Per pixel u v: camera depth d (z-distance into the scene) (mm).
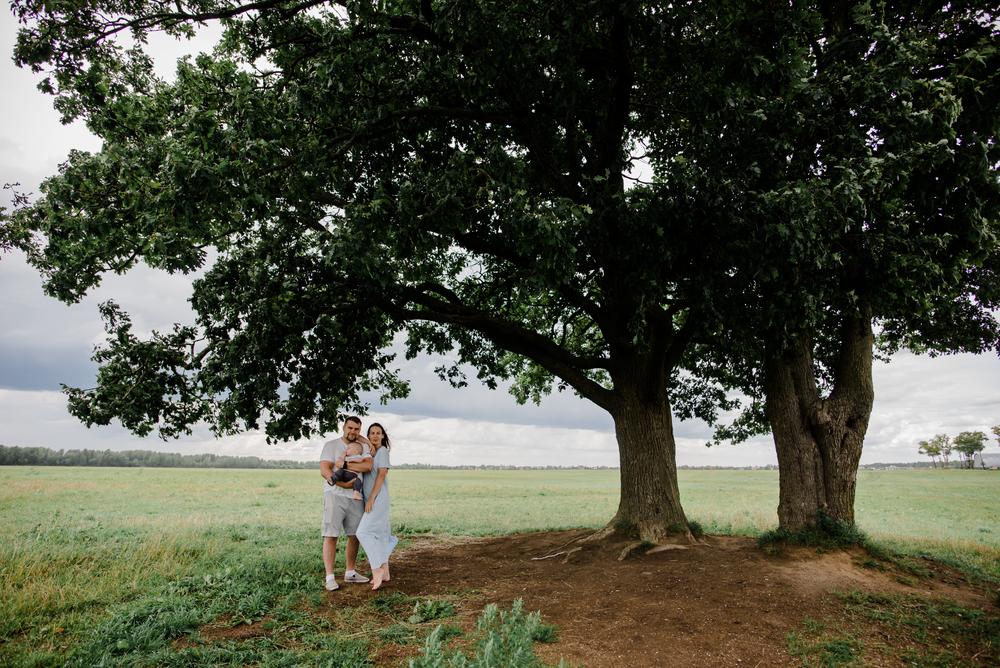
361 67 9352
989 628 6574
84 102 9969
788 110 8352
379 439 8453
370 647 5809
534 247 8062
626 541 10195
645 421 10953
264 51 10211
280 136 8633
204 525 15242
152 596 7359
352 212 8391
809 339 10844
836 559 8875
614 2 8086
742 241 7906
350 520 8180
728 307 8914
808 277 8469
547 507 24797
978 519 21922
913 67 8594
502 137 11320
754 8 8297
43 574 8516
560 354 11500
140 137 9398
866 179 7676
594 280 11188
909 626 6590
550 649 5660
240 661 5406
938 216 9328
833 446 10047
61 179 8773
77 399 10148
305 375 11625
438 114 10234
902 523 19578
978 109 8773
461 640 5824
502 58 8641
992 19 9508
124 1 9414
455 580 8609
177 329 10719
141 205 8516
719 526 15180
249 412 10945
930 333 13570
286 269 10305
